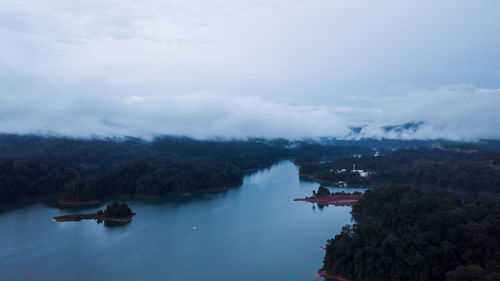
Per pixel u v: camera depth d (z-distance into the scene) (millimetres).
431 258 107688
